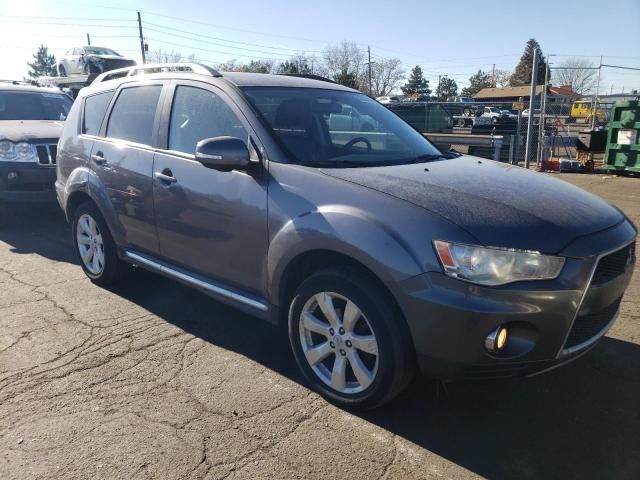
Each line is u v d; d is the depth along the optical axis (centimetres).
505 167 389
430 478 258
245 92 371
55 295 482
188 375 347
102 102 489
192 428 292
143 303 464
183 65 420
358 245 280
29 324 420
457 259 259
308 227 302
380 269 273
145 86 443
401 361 281
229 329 416
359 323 300
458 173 343
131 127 445
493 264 257
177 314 443
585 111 2816
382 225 278
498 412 313
